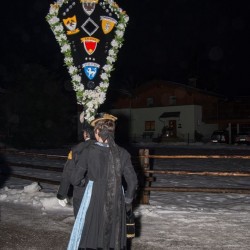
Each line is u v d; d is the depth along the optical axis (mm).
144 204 8930
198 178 14203
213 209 8625
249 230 6988
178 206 8891
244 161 21969
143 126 50312
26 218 7660
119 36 8109
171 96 48562
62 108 34250
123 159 4492
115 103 52000
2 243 6199
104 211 4305
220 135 42500
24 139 32969
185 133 47219
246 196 10398
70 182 4586
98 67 8086
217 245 6180
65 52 7953
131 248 6000
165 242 6297
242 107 44625
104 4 8078
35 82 33438
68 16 7984
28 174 14586
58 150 31422
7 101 33344
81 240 4316
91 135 5391
